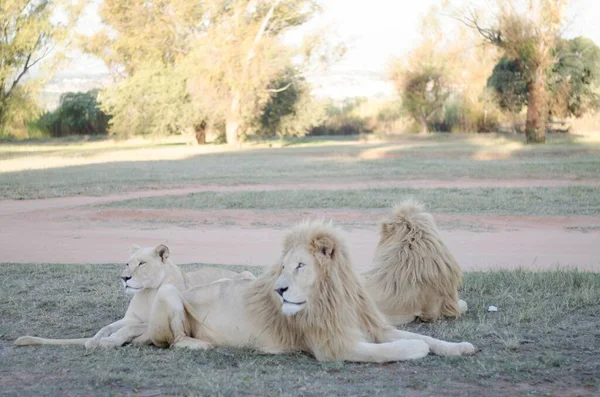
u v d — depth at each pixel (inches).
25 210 674.8
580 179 901.8
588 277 323.3
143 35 2100.1
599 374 198.5
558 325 253.9
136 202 703.7
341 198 707.4
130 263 232.4
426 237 266.1
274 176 1013.2
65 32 1941.4
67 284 335.0
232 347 221.3
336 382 190.7
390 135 2352.4
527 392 183.9
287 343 216.8
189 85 1946.4
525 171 1010.7
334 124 2711.6
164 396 181.0
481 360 211.0
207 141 2292.1
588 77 1747.0
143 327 231.6
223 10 1966.0
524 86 1824.6
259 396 179.3
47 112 2603.3
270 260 413.7
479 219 569.6
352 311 213.6
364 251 441.7
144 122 2015.3
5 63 1905.8
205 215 616.7
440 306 267.1
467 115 2439.7
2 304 295.6
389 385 187.8
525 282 319.3
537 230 523.2
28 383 192.9
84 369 203.5
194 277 248.2
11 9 1859.0
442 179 936.3
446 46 2495.1
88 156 1551.4
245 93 1963.6
